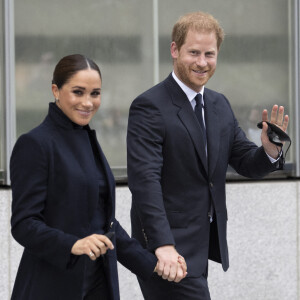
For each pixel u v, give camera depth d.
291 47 25.19
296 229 25.00
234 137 16.56
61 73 12.40
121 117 23.81
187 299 15.31
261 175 16.08
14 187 12.18
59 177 12.24
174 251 14.38
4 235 22.38
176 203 15.41
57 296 12.25
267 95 25.06
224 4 24.62
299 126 25.17
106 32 23.59
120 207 23.52
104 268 12.86
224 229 15.87
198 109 15.78
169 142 15.33
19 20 22.69
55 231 11.79
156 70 24.08
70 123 12.58
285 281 24.94
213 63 15.34
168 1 24.11
